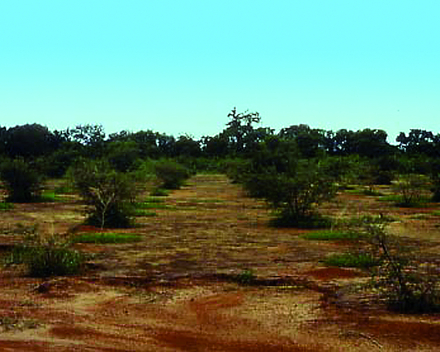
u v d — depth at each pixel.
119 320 7.87
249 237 16.59
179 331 7.32
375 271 9.02
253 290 9.84
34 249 11.92
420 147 79.06
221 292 9.70
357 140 92.44
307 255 13.34
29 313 8.16
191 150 90.00
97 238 15.49
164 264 12.22
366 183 47.12
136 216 22.23
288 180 19.66
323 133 97.81
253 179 21.86
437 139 105.88
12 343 6.68
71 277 10.83
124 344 6.74
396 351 6.42
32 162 32.12
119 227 18.77
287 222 19.52
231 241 15.74
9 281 10.49
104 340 6.90
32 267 11.12
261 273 11.09
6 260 12.27
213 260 12.70
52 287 9.80
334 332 7.16
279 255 13.35
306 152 81.69
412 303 8.22
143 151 80.19
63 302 8.91
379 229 9.72
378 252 12.58
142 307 8.65
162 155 81.44
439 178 31.36
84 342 6.80
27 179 29.19
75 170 20.28
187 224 19.94
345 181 43.69
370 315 7.95
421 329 7.18
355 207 27.08
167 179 42.50
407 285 8.59
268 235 17.06
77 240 15.29
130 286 10.18
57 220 20.67
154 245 14.89
